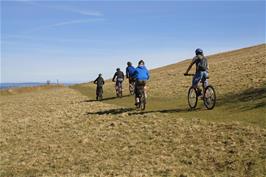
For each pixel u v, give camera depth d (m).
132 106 25.47
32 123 23.62
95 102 31.64
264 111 17.28
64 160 14.65
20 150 17.05
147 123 18.39
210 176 11.30
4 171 14.14
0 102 45.12
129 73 31.88
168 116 19.28
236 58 58.47
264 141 13.12
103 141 16.58
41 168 14.05
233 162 11.92
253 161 11.69
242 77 31.89
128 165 13.04
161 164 12.70
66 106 31.09
